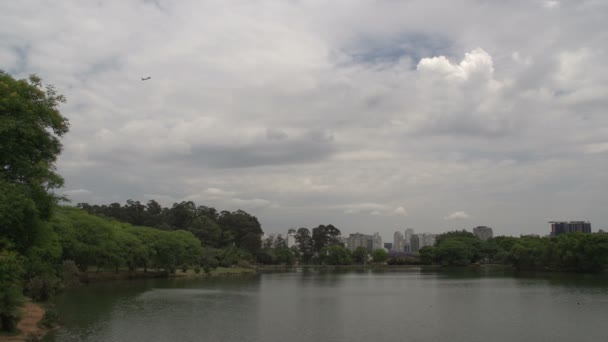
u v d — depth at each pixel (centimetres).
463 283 13312
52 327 5178
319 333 5266
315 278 16950
